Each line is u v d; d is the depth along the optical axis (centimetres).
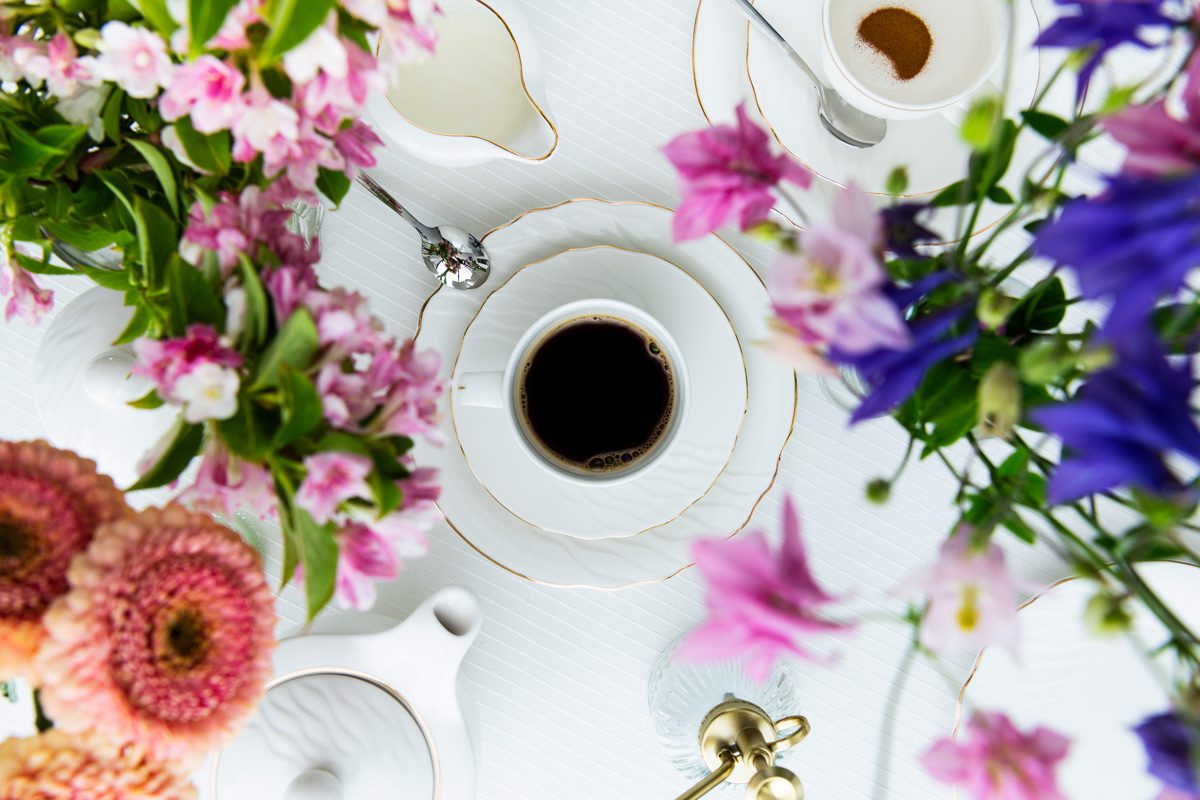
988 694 68
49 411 64
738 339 70
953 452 72
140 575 51
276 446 50
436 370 53
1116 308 42
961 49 67
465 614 67
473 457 69
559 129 72
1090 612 49
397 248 72
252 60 51
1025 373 48
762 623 46
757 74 69
